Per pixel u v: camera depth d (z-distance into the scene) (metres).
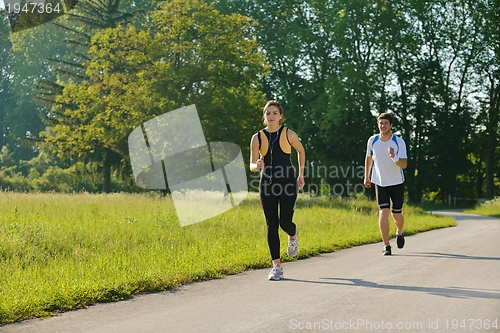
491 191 73.56
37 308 7.34
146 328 6.36
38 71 84.75
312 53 68.12
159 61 47.03
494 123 72.12
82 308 7.60
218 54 47.66
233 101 47.00
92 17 60.31
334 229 19.55
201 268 10.40
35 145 62.41
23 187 66.31
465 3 72.12
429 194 93.75
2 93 89.62
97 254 12.58
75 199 26.62
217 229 17.78
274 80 69.25
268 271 10.70
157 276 9.46
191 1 48.91
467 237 17.89
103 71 49.47
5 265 11.14
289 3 68.56
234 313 6.96
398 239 13.40
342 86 64.19
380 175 13.12
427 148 74.44
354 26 66.44
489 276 9.47
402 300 7.52
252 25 51.00
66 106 59.06
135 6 66.50
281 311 6.98
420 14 70.94
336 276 9.70
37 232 14.59
